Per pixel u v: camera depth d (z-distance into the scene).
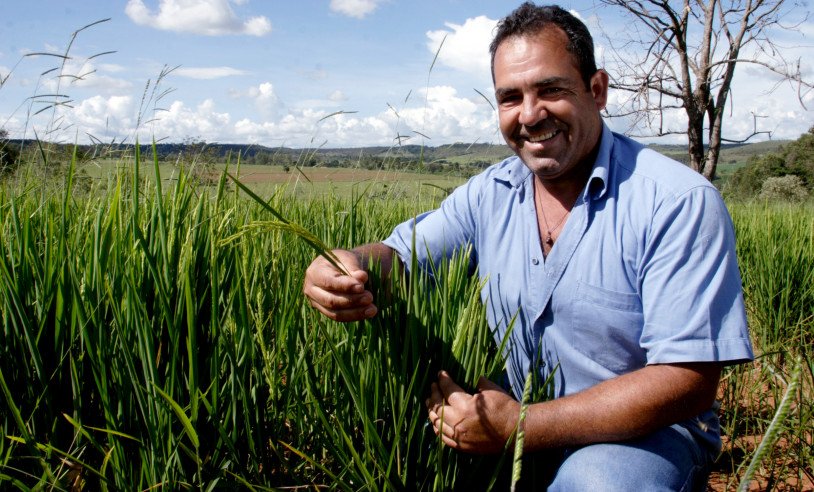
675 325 1.60
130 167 1.90
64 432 1.50
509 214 2.00
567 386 1.86
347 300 1.48
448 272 1.79
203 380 1.57
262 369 1.66
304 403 1.67
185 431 1.42
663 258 1.64
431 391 1.61
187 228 1.69
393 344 1.57
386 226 3.57
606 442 1.61
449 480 1.64
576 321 1.80
